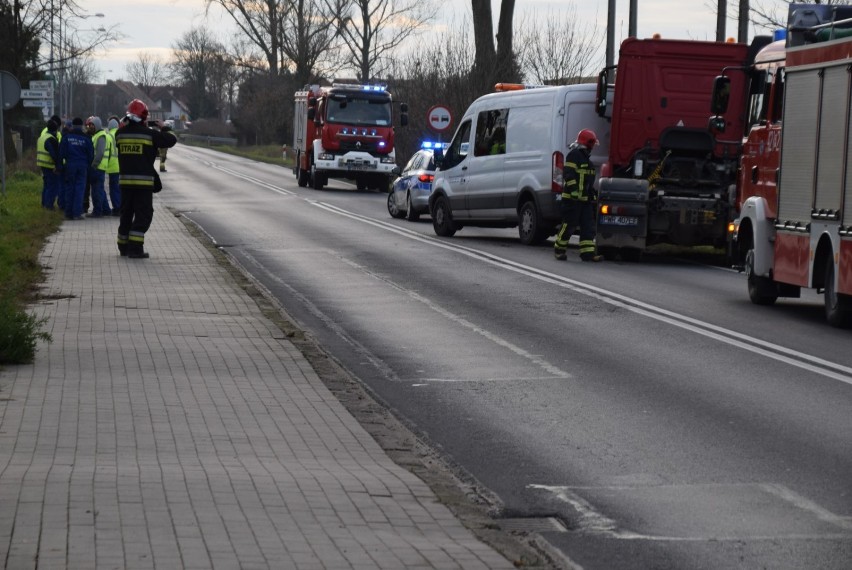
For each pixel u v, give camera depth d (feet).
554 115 87.71
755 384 40.19
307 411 34.32
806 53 55.77
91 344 43.50
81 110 534.78
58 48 210.59
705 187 82.23
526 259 80.59
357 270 73.10
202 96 602.44
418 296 61.98
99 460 27.86
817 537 24.26
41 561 20.63
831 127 52.90
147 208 72.79
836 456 30.86
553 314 56.08
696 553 23.26
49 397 34.63
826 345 48.06
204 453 29.04
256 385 37.55
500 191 93.15
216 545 21.81
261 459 28.76
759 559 22.84
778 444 32.17
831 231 52.49
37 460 27.66
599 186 81.10
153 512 23.71
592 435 33.37
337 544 22.21
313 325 52.75
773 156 59.98
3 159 115.24
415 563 21.26
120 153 72.43
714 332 51.08
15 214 99.09
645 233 80.02
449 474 28.91
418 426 34.40
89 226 96.07
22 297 55.42
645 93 84.38
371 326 52.60
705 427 34.19
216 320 50.11
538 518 25.76
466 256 81.87
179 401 34.78
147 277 63.62
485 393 39.06
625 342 48.60
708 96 84.38
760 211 59.88
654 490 27.86
